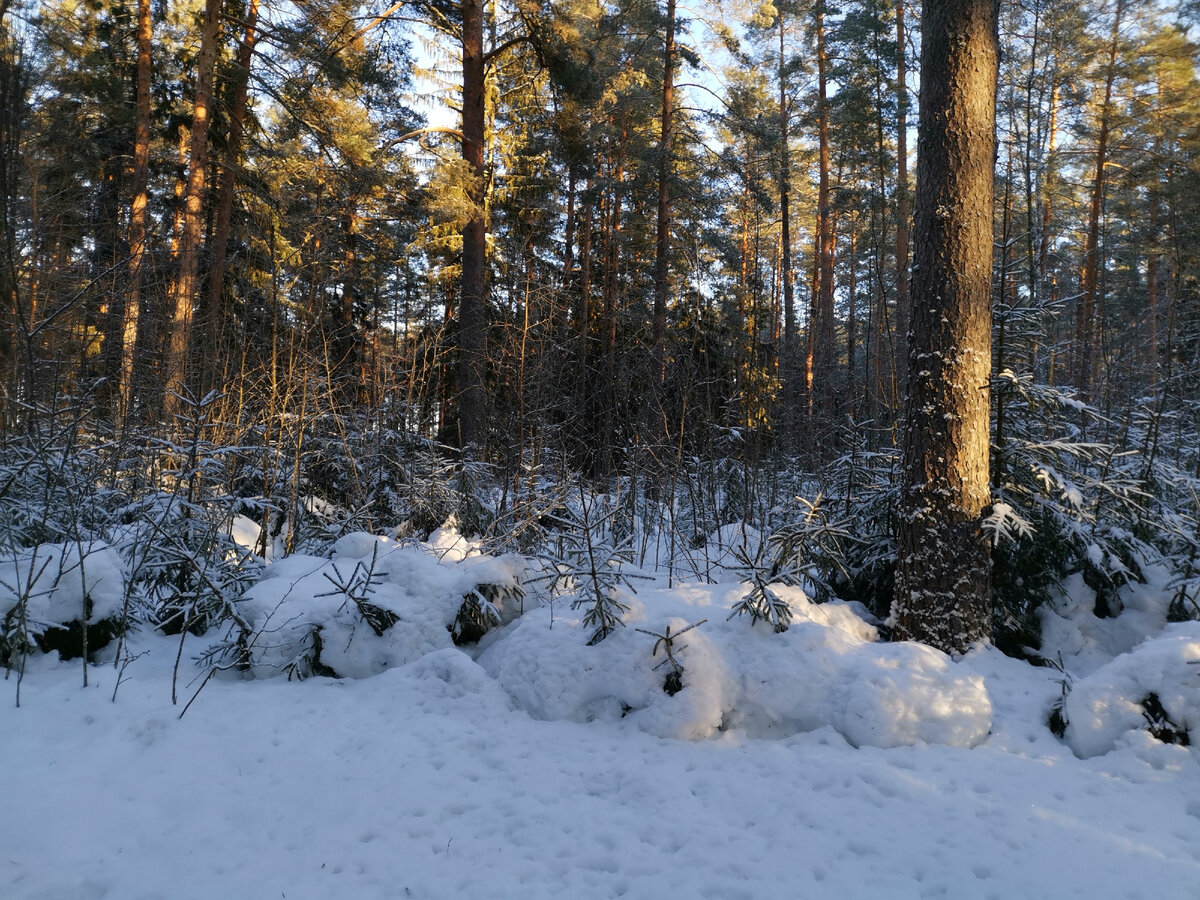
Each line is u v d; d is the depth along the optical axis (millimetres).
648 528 7836
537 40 13469
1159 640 4262
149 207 15852
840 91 18406
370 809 3303
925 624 5008
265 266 11711
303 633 5066
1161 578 5602
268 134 14859
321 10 13008
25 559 5078
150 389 7555
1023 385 5488
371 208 15273
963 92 5086
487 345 10648
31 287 6066
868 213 19609
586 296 17016
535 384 8711
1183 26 18203
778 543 5352
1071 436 6445
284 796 3428
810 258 33031
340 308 10602
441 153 13344
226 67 13156
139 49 13430
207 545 5402
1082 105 18188
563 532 6539
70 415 6137
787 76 21281
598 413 9969
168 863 2908
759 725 4262
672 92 16984
